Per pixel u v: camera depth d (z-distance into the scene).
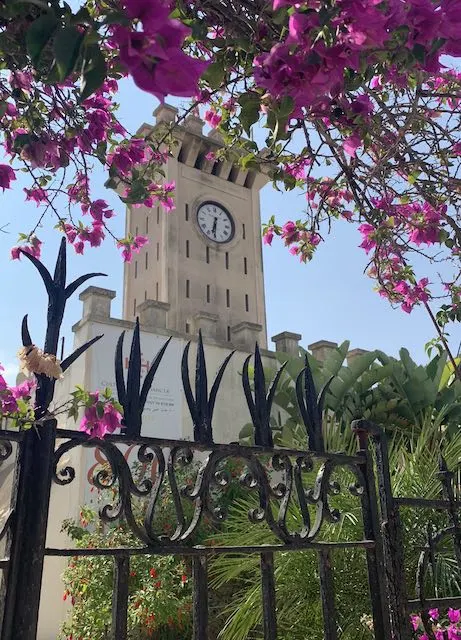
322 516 2.00
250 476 1.88
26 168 2.47
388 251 3.06
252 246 25.64
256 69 1.27
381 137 2.27
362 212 2.59
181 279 22.86
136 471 7.62
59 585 9.77
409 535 3.99
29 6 1.25
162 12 0.99
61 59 1.00
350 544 2.02
